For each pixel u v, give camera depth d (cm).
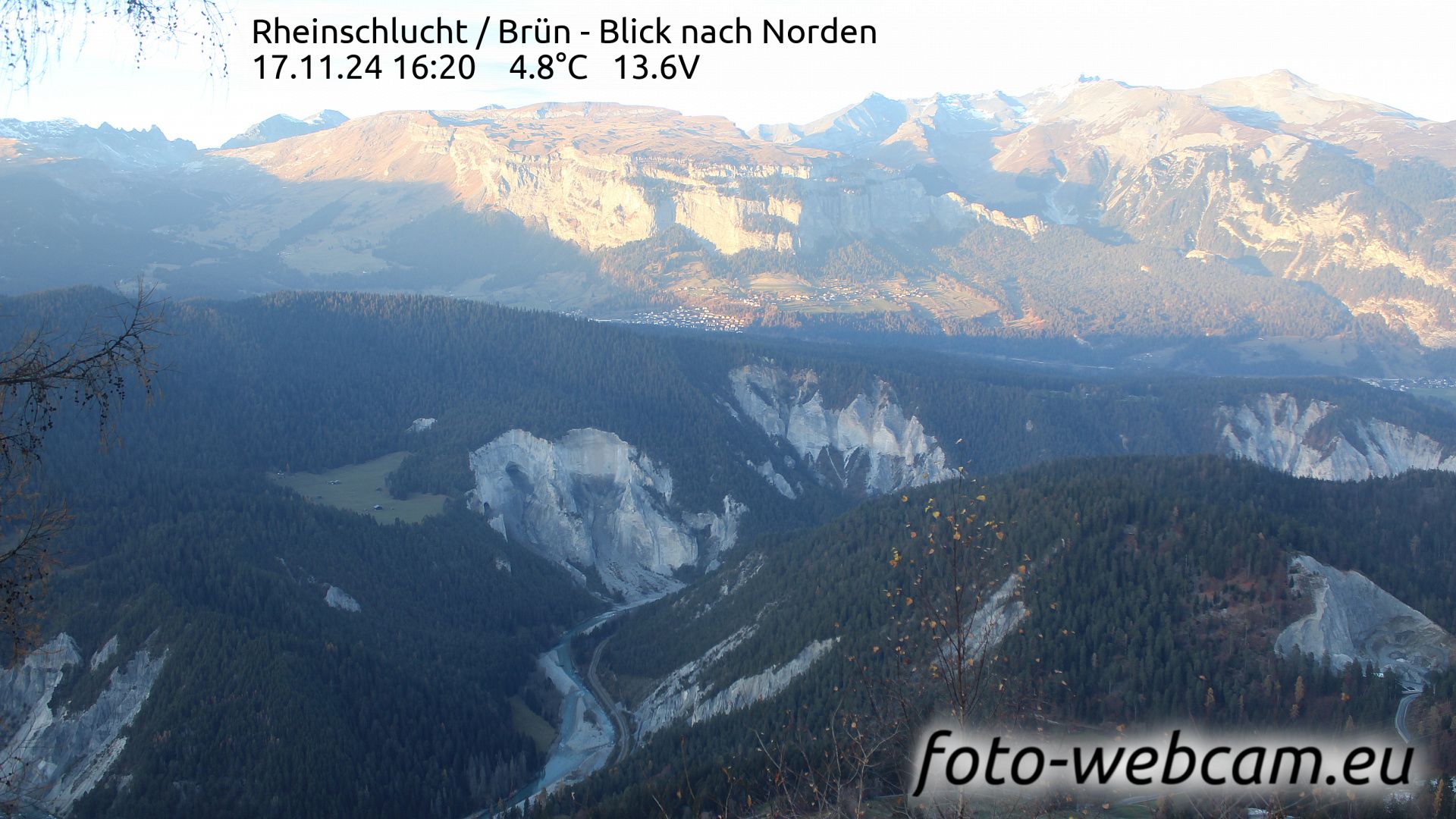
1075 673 10381
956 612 3750
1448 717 9712
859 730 4216
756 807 8475
